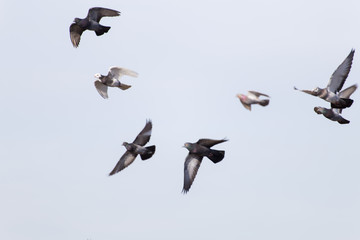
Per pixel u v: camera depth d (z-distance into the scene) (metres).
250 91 20.42
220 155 23.08
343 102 21.53
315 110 23.00
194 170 23.12
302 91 21.75
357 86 21.58
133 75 24.06
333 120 22.89
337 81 21.59
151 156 23.81
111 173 23.30
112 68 24.09
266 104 20.45
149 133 23.84
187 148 22.89
